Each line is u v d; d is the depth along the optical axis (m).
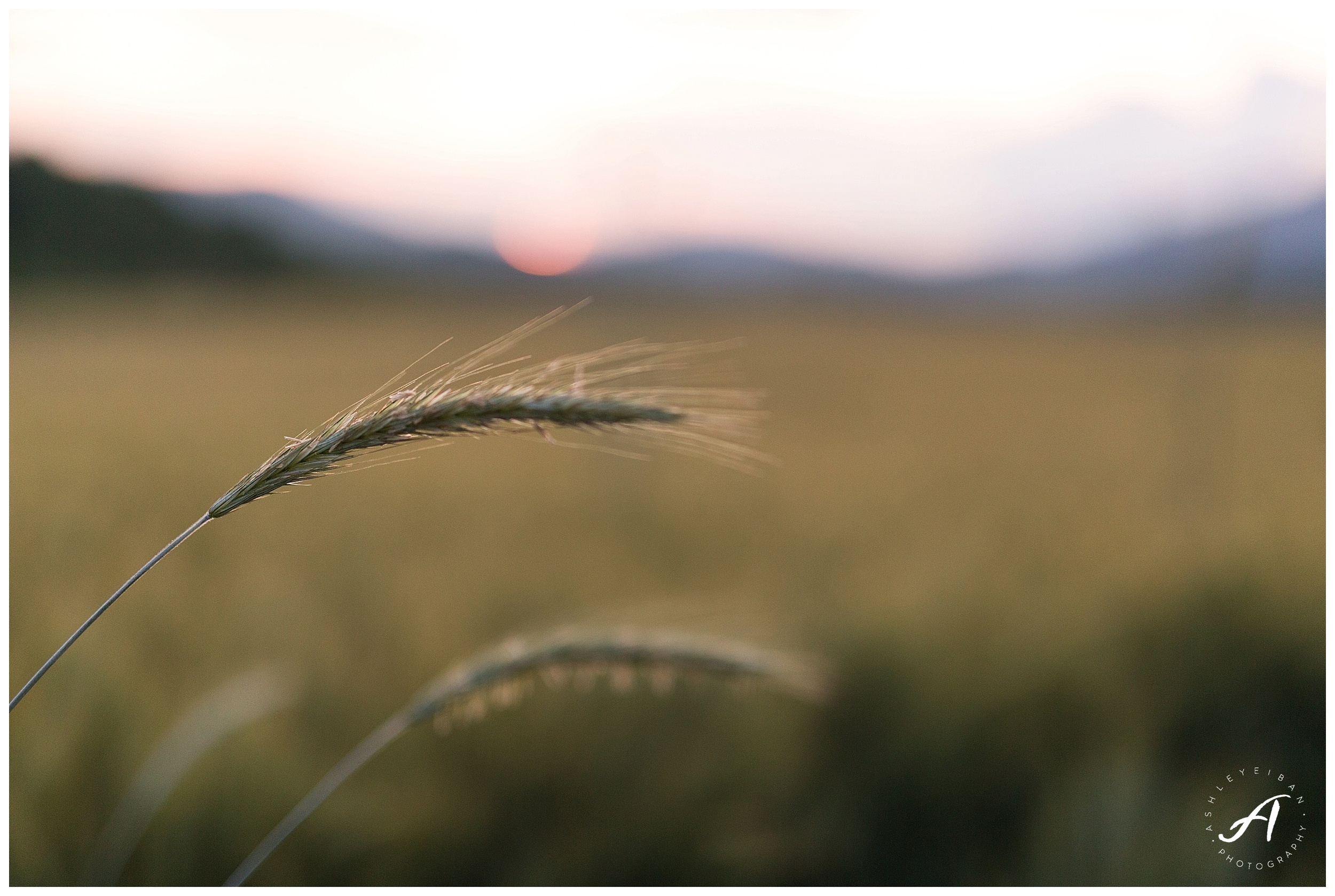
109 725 2.90
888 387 18.20
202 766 2.81
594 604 4.29
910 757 3.45
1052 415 14.30
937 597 4.48
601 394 1.24
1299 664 3.98
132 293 28.45
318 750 3.16
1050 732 3.62
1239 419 9.44
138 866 2.60
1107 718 3.60
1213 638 4.32
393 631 3.98
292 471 1.12
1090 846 2.80
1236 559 5.15
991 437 11.91
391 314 39.72
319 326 31.59
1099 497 8.04
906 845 3.28
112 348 16.77
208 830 2.69
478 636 3.85
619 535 6.41
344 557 5.42
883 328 47.28
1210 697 3.92
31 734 2.69
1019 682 3.76
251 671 3.29
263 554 5.20
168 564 4.52
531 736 3.24
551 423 1.18
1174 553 5.55
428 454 9.21
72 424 7.65
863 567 5.57
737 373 1.28
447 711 1.80
